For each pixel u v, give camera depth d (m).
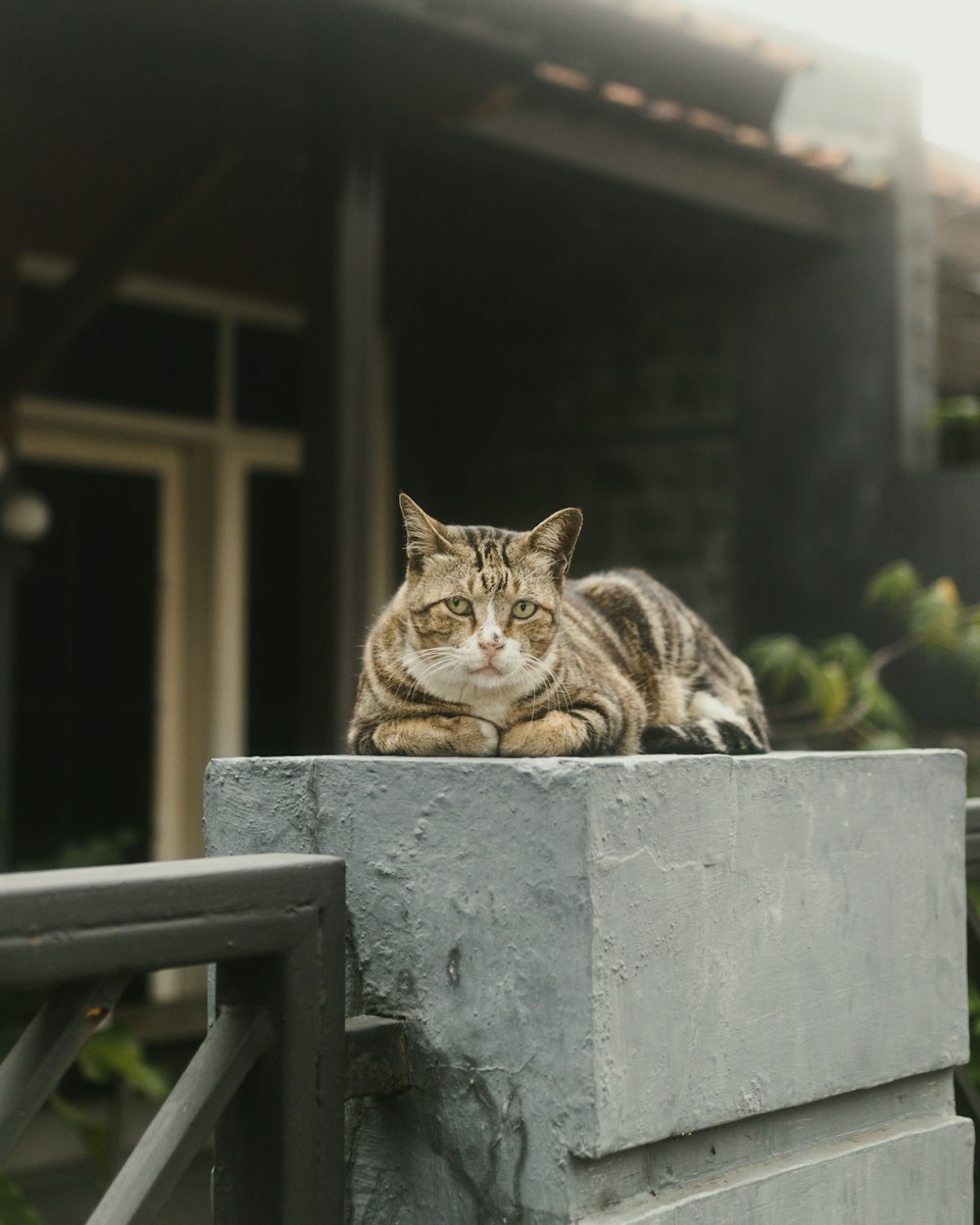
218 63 4.68
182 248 6.44
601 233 7.02
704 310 6.81
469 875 1.39
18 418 5.86
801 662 5.56
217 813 1.61
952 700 5.98
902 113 6.40
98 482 6.41
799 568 6.52
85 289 4.86
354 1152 1.48
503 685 2.20
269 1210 1.23
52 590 6.19
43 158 5.85
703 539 6.80
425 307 7.63
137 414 6.39
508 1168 1.35
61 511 6.27
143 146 6.04
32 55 4.89
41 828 6.07
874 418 6.37
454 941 1.40
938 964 1.73
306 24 4.32
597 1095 1.30
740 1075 1.45
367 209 4.29
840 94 6.58
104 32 4.53
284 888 1.23
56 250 6.10
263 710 6.84
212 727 6.61
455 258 7.48
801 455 6.54
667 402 6.91
